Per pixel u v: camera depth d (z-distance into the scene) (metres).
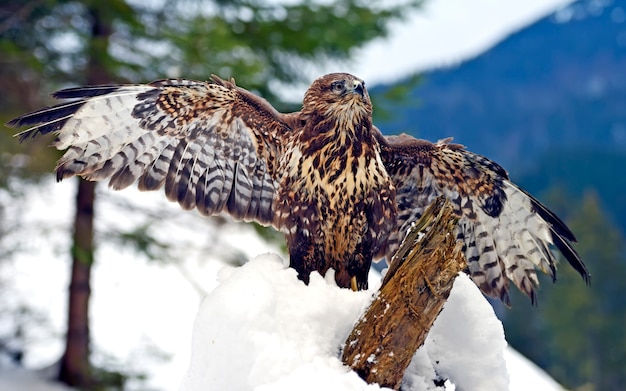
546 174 91.06
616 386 44.12
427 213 3.58
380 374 3.59
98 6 13.31
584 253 48.84
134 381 16.61
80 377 15.97
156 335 19.08
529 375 19.84
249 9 14.95
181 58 13.60
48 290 18.62
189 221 15.57
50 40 14.80
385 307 3.57
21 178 15.04
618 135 175.38
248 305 3.60
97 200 15.14
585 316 44.22
